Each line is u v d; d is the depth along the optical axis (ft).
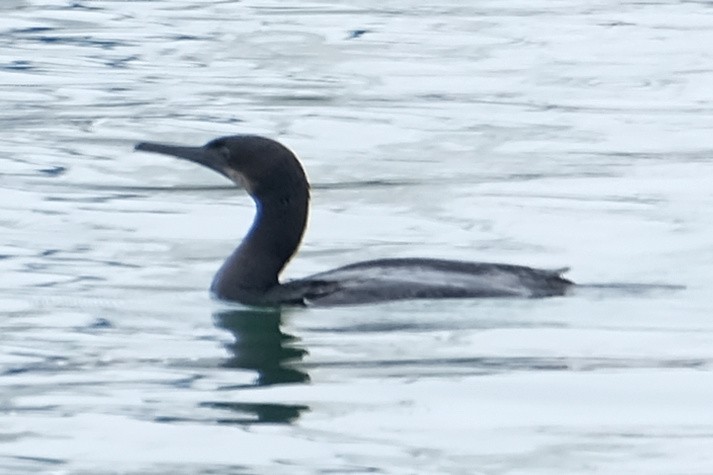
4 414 43.14
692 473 39.32
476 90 99.50
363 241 62.85
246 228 65.16
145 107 94.27
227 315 51.93
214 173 76.18
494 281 52.75
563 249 61.31
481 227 65.05
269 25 124.67
